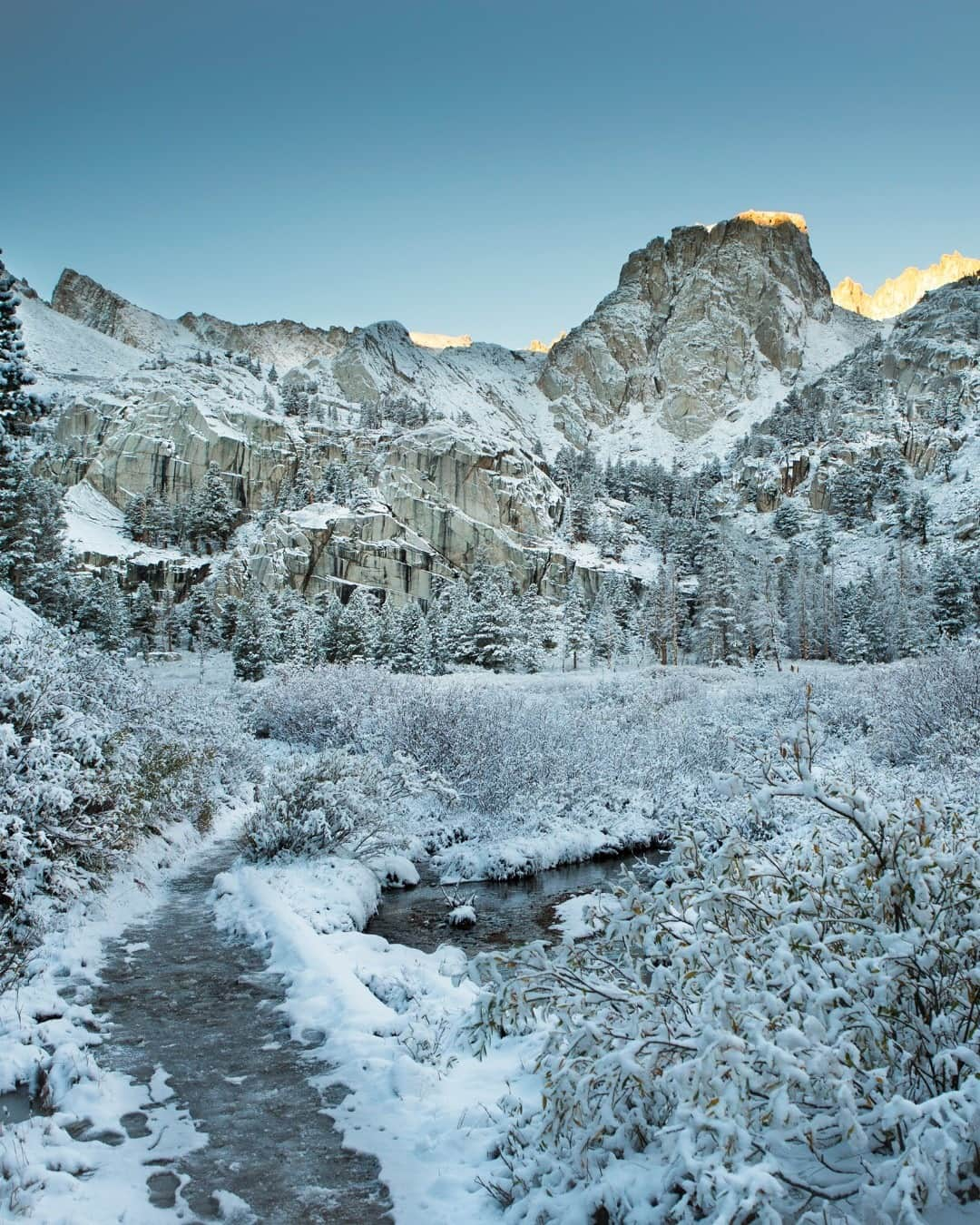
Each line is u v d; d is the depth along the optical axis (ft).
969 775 39.91
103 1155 14.05
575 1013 13.34
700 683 141.79
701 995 12.57
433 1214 12.37
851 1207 10.03
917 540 334.03
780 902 13.57
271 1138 14.89
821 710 80.33
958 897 12.59
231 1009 21.76
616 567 370.32
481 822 57.36
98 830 29.19
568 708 99.09
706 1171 9.23
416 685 98.84
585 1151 11.93
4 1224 11.59
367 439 432.66
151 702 50.85
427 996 24.45
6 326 98.32
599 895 15.98
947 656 72.95
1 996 20.89
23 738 28.81
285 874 38.29
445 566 346.54
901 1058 11.52
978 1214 9.74
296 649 223.71
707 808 25.23
